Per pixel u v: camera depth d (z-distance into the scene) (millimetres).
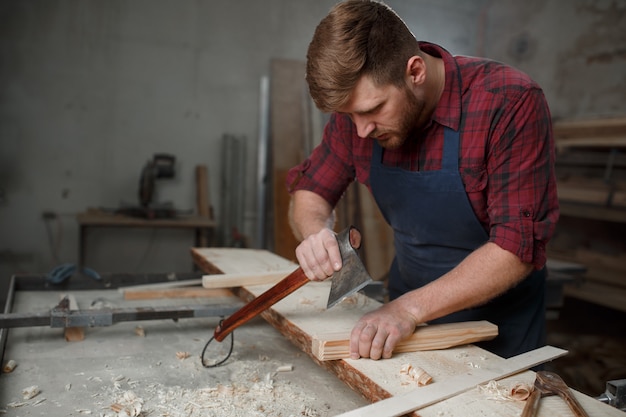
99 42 4891
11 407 1218
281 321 1489
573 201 4543
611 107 5066
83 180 4957
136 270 4484
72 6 4773
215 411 1243
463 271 1350
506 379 1120
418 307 1296
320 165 1848
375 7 1239
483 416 967
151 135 5152
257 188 5543
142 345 1646
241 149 5434
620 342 4285
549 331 4508
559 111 5570
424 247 1717
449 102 1466
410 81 1278
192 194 5348
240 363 1534
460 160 1483
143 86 5082
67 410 1217
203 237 4652
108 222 4211
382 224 5164
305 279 1246
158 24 5078
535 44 5781
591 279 4539
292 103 5461
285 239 5078
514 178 1377
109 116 4988
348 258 1180
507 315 1714
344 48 1165
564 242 5324
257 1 5402
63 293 2168
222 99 5363
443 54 1497
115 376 1410
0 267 4754
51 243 4895
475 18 6289
